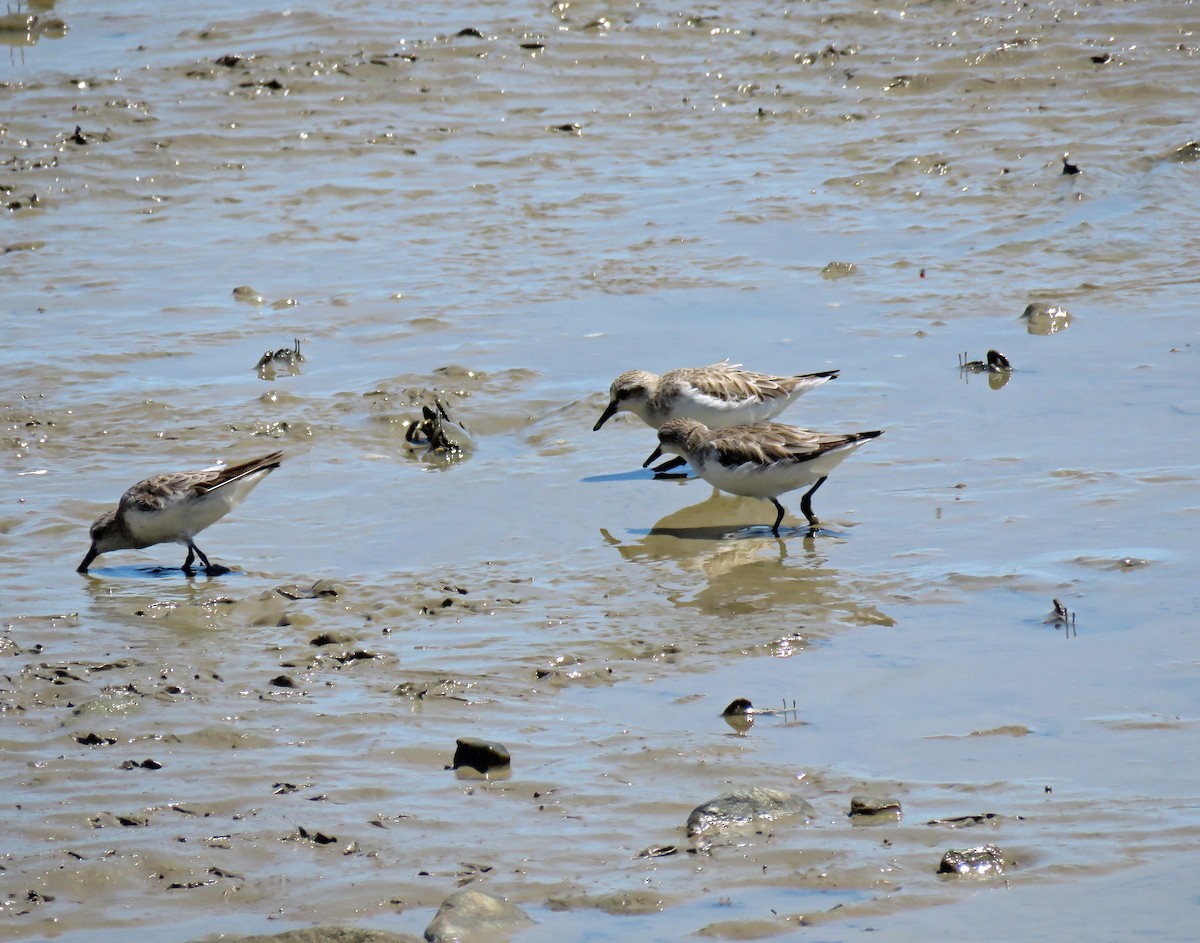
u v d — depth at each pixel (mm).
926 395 18422
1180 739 10195
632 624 12734
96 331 21828
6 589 14047
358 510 16062
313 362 20562
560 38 34969
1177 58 31734
